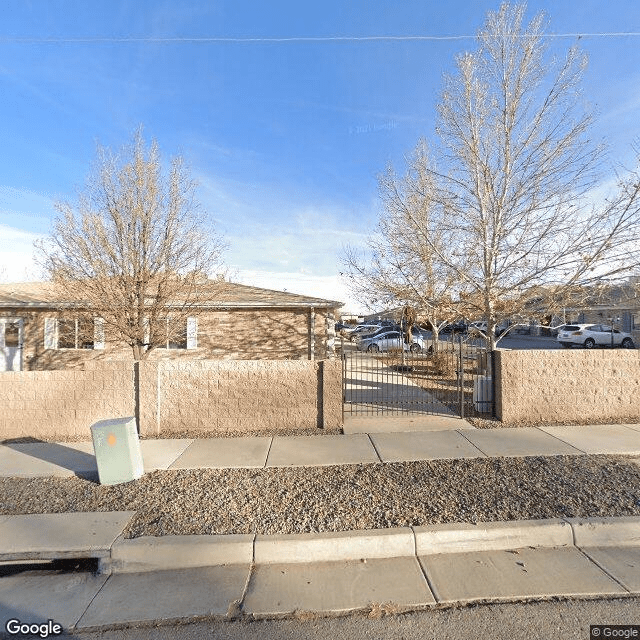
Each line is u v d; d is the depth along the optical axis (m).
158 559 3.23
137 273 9.48
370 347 22.31
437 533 3.38
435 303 10.23
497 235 8.40
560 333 27.75
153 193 9.70
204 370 6.71
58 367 13.32
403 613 2.66
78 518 3.75
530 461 5.07
